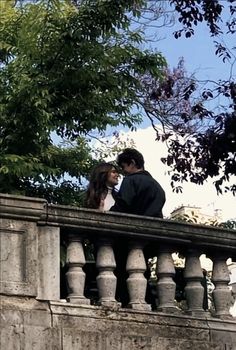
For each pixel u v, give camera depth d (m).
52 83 14.73
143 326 8.88
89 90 15.18
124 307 9.06
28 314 8.48
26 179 15.21
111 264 8.95
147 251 9.40
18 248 8.63
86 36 14.74
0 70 14.80
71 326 8.60
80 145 16.27
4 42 15.22
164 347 8.91
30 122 14.58
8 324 8.38
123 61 15.51
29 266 8.62
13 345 8.34
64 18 14.68
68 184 15.91
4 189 14.46
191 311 9.18
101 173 9.48
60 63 14.77
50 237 8.78
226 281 9.45
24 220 8.72
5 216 8.65
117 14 14.72
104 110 15.37
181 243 9.29
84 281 8.87
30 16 14.73
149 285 9.44
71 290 8.79
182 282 9.50
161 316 8.98
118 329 8.76
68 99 15.02
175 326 9.02
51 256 8.74
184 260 9.66
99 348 8.64
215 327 9.18
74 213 8.89
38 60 14.68
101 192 9.45
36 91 14.34
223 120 14.64
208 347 9.09
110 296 8.88
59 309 8.60
